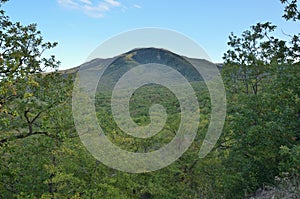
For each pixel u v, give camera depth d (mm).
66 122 14195
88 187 15188
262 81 16922
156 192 17609
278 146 12766
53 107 12867
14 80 11164
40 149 14789
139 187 18344
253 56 16609
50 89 13078
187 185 18547
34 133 13117
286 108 12344
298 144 11711
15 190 15117
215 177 16828
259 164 13531
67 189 14680
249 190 12836
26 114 12352
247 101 14148
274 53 16469
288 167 10539
